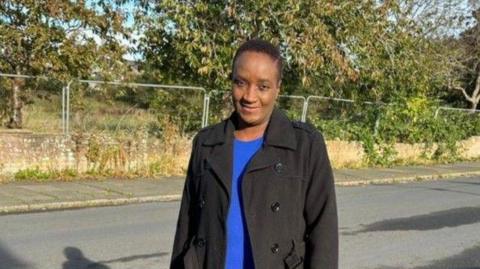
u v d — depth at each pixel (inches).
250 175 92.4
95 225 335.3
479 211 444.5
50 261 261.1
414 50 744.3
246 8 569.0
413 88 754.8
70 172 483.5
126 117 525.3
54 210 375.2
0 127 494.9
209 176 94.7
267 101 94.2
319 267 93.1
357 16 628.4
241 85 94.5
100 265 257.4
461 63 1129.4
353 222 376.8
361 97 721.0
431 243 327.0
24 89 496.4
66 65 501.4
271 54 94.7
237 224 92.1
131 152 516.1
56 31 492.1
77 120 500.4
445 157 855.7
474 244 329.4
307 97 669.3
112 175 504.4
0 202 377.4
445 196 520.7
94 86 511.5
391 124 752.3
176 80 637.3
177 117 557.0
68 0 498.0
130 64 581.9
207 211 94.3
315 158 95.3
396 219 393.7
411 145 799.1
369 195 505.7
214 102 583.8
